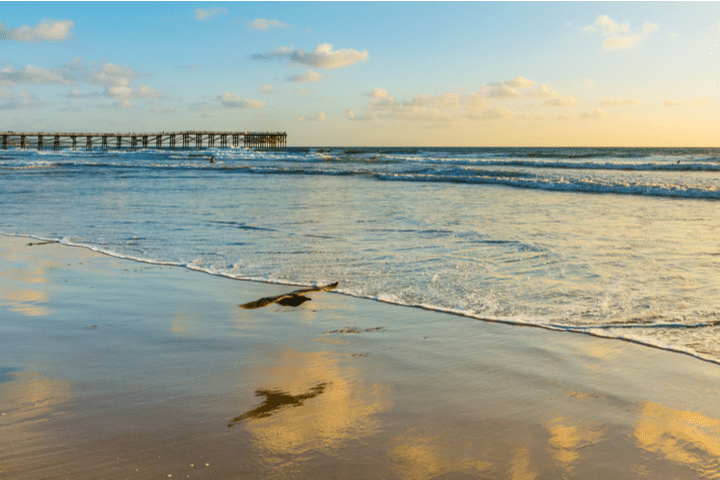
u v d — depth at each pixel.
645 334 4.15
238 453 2.50
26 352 3.83
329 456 2.48
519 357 3.73
